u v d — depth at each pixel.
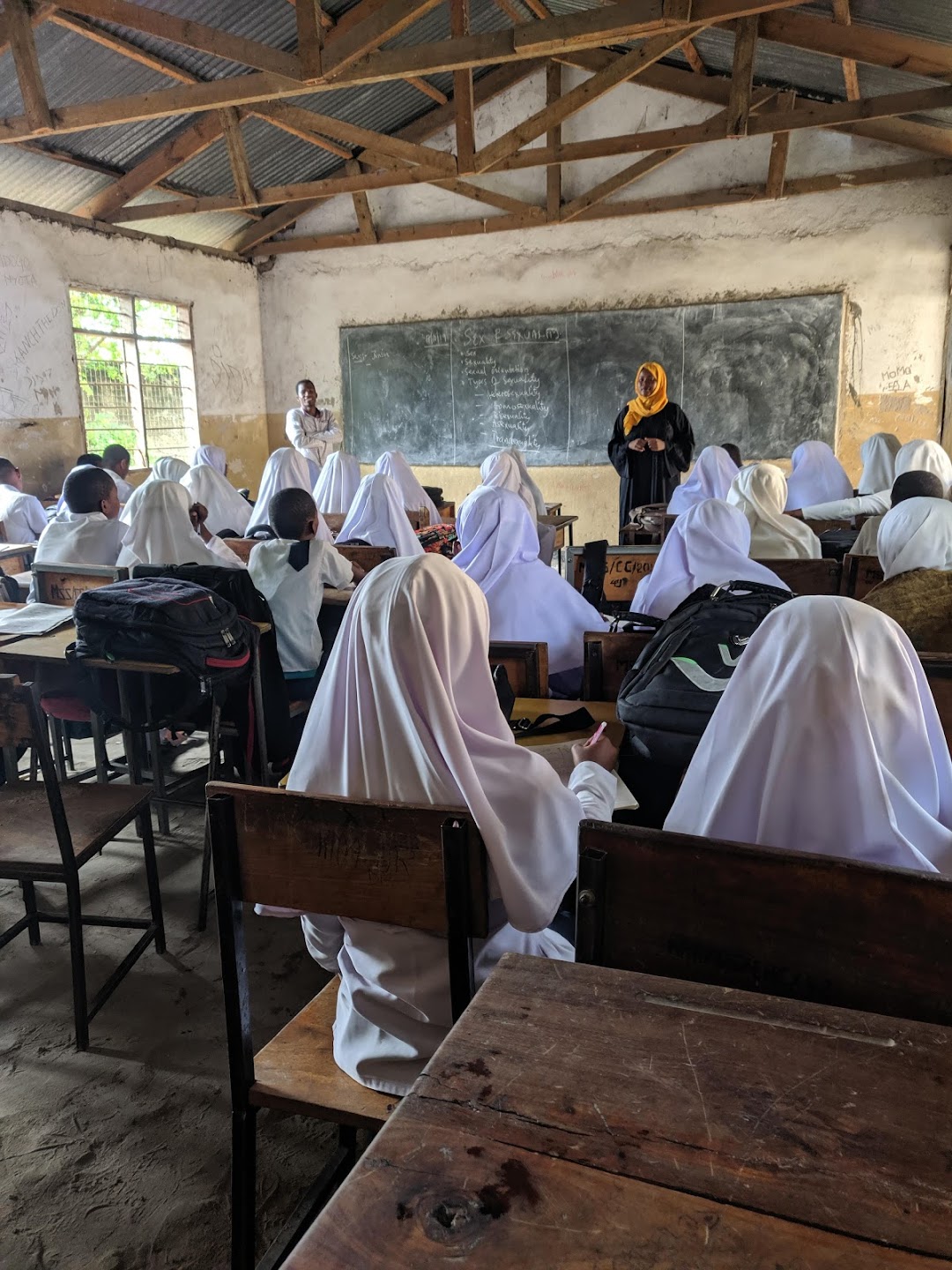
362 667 1.15
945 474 4.56
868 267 7.04
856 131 6.77
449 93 7.57
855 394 7.28
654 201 7.34
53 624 2.61
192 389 7.98
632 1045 0.70
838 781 1.08
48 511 5.25
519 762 1.14
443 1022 1.12
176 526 3.14
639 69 5.41
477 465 8.41
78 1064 1.74
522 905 1.05
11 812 1.96
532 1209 0.56
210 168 7.32
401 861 1.03
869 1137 0.60
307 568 2.75
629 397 7.82
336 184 6.64
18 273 6.07
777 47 5.98
